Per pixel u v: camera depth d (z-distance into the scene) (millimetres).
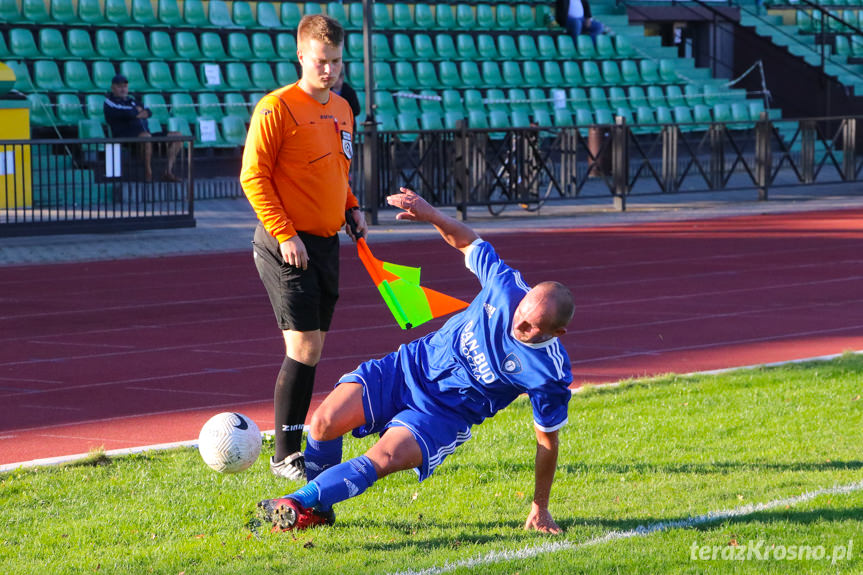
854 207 40188
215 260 28047
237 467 9406
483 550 8711
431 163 36094
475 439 12234
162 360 16953
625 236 32438
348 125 11000
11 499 10242
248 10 47281
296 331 10633
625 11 59688
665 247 29891
